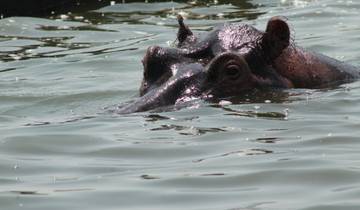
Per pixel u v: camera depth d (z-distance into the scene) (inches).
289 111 1369.3
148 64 1492.4
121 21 2436.0
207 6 2561.5
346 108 1384.1
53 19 2506.2
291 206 987.9
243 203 1004.6
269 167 1116.5
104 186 1080.2
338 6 2409.0
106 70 1879.9
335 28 2151.8
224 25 1556.3
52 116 1467.8
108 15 2529.5
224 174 1099.3
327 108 1385.3
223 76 1451.8
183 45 1536.7
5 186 1095.6
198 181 1082.7
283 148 1189.7
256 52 1497.3
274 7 2485.2
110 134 1295.5
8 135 1320.1
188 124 1315.2
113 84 1720.0
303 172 1094.4
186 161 1158.3
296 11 2391.7
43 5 2650.1
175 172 1116.5
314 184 1057.5
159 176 1104.8
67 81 1780.3
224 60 1451.8
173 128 1300.4
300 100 1428.4
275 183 1066.7
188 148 1206.9
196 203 1015.0
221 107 1393.9
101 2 2677.2
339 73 1587.1
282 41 1504.7
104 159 1188.5
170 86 1437.0
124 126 1330.0
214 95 1437.0
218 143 1222.9
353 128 1270.9
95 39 2229.3
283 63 1523.1
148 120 1350.9
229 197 1025.5
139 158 1183.6
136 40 2175.2
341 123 1298.0
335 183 1057.5
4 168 1167.6
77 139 1280.8
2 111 1531.7
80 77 1817.2
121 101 1546.5
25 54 2105.1
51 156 1215.6
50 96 1630.2
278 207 986.1
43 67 1947.6
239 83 1455.5
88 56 2031.3
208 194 1039.0
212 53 1497.3
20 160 1199.6
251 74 1469.0
